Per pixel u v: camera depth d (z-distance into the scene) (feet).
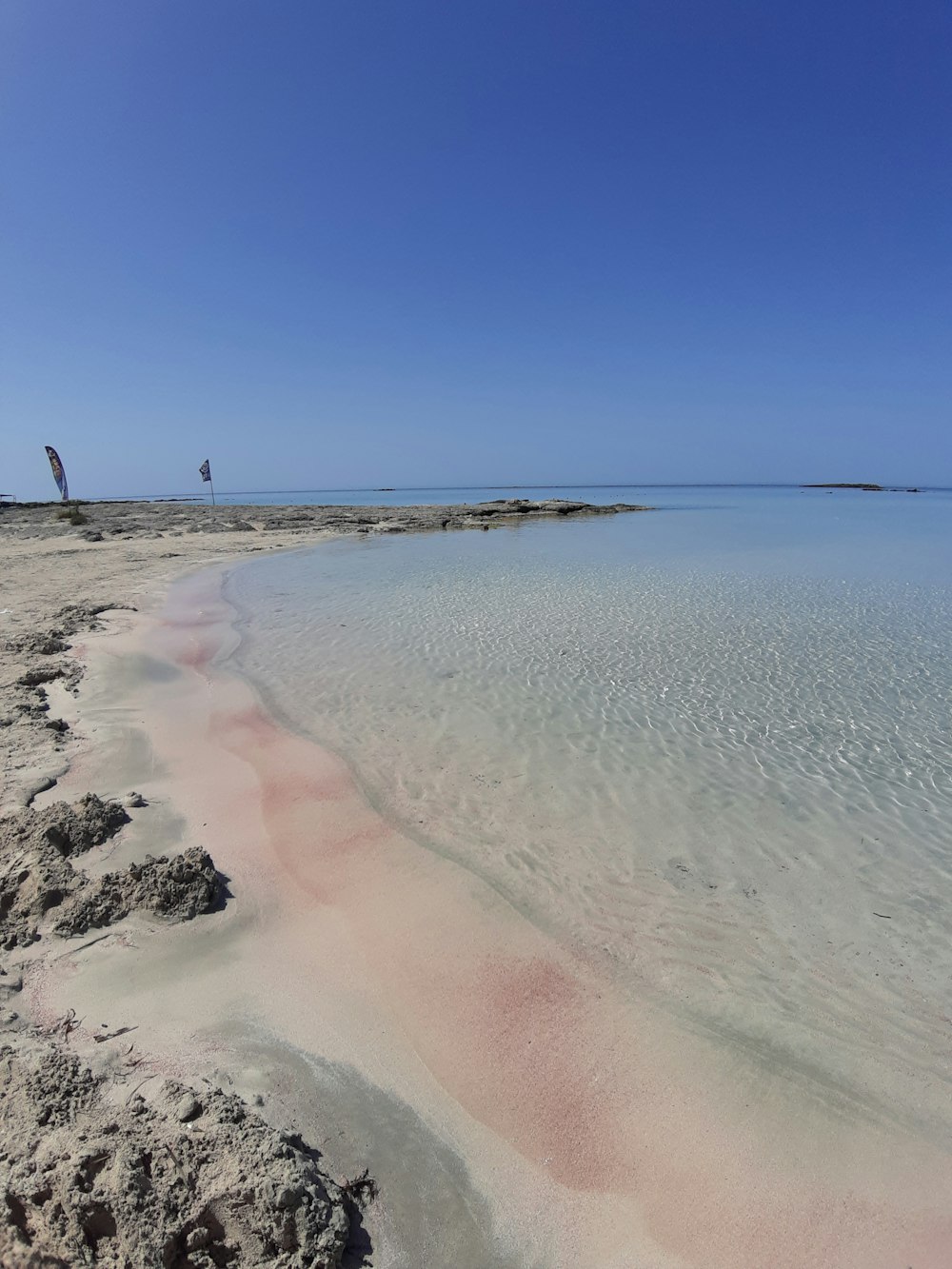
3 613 43.19
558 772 23.41
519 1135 10.93
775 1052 12.69
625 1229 9.66
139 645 36.94
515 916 16.14
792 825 20.40
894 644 38.83
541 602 49.98
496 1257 9.27
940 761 24.58
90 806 18.35
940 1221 9.87
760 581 59.26
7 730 24.16
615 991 14.01
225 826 19.30
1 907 14.97
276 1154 9.36
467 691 30.91
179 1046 11.84
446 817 20.40
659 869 18.19
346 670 33.78
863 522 130.41
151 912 15.14
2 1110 9.95
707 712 28.76
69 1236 8.46
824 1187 10.30
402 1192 9.91
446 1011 13.26
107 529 104.17
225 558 74.49
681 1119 11.32
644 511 171.12
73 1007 12.60
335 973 14.06
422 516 137.80
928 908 16.87
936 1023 13.46
